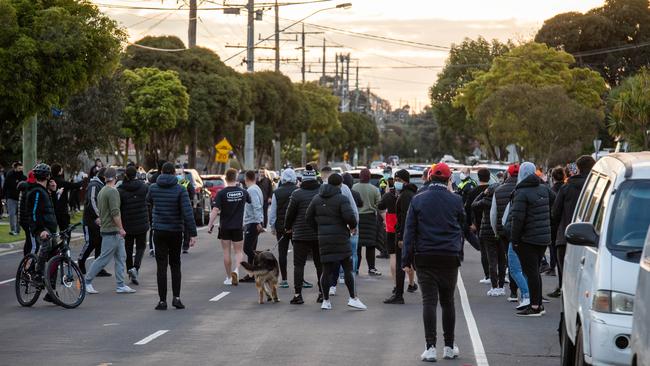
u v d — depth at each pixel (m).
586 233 14.85
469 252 44.41
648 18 148.50
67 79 43.53
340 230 25.19
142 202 30.45
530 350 19.64
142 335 21.25
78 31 43.16
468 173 44.28
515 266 24.72
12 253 41.78
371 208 32.75
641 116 83.19
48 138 63.00
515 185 25.88
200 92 96.62
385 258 40.03
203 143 103.44
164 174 25.03
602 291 14.00
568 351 17.03
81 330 21.89
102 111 63.81
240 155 125.31
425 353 18.42
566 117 99.25
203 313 24.62
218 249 44.12
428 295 18.52
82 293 25.94
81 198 66.69
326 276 25.38
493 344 20.31
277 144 128.75
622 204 14.96
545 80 119.69
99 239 32.06
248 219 31.55
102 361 18.23
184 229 25.25
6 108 42.53
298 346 19.95
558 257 25.78
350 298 25.48
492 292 28.25
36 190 25.73
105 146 66.19
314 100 165.75
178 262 25.47
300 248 26.50
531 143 102.62
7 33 41.88
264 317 23.98
